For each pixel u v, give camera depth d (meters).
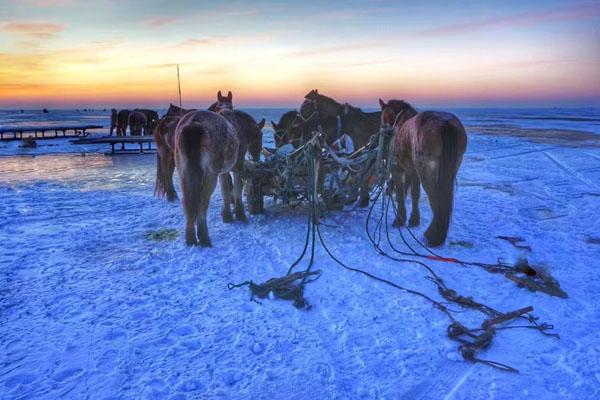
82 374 3.52
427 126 5.88
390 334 4.14
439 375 3.54
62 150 22.83
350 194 7.64
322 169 7.48
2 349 3.86
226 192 7.79
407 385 3.42
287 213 8.59
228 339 4.07
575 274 5.56
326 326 4.30
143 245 6.74
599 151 20.09
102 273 5.60
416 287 5.18
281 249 6.47
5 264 5.89
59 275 5.52
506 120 56.84
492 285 5.24
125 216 8.62
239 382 3.45
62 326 4.27
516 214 8.70
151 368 3.61
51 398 3.23
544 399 3.25
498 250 6.45
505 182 12.57
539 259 6.07
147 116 29.09
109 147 24.69
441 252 6.33
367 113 9.18
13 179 13.40
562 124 45.34
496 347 3.94
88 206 9.55
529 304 4.77
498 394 3.31
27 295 4.94
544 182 12.52
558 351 3.88
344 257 6.14
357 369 3.62
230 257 6.17
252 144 8.35
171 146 8.18
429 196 6.13
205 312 4.58
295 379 3.48
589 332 4.19
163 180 9.82
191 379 3.46
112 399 3.23
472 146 22.75
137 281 5.35
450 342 4.01
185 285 5.25
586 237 7.14
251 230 7.45
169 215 8.67
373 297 4.91
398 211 7.52
